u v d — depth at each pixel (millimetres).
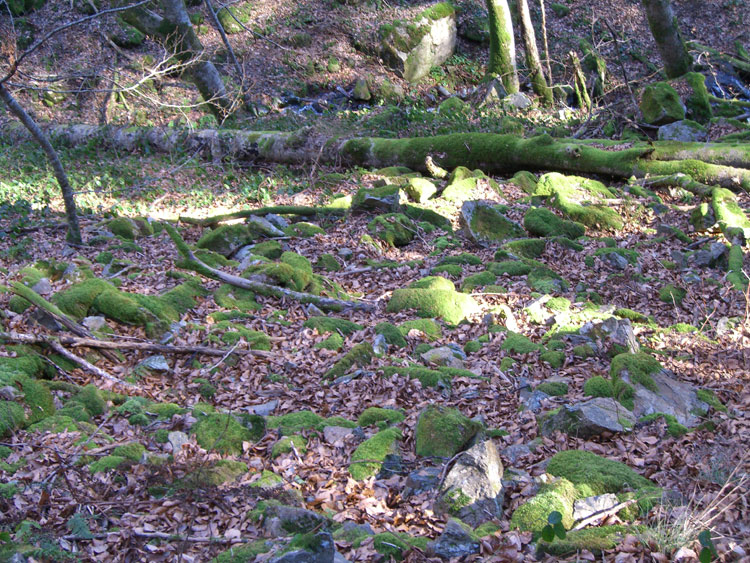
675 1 25562
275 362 7574
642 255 11008
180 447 5770
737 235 11148
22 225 11648
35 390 6281
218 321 8547
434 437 5559
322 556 4027
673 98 16859
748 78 22047
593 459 5184
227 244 11031
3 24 21312
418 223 12344
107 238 11352
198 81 18406
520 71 22234
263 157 16141
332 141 15586
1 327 7031
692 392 6652
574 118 18688
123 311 8031
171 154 16406
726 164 13469
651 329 8602
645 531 4258
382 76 23125
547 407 6492
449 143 14953
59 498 4863
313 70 22828
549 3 26016
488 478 4949
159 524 4703
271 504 4840
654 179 13594
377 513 4941
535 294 9602
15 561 4086
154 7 20672
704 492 4762
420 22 23641
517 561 4160
